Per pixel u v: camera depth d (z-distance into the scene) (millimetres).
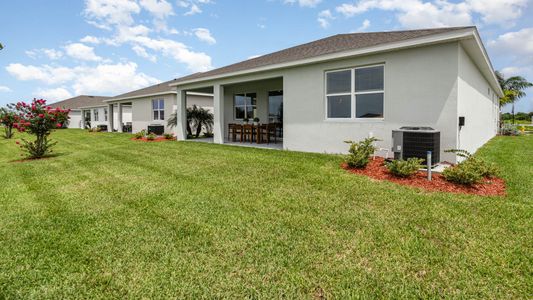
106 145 13234
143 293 2379
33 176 6695
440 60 6582
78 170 7203
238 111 15219
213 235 3346
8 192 5328
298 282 2479
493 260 2736
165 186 5422
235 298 2303
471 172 4934
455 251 2902
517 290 2336
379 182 5320
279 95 13281
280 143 12211
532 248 2943
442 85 6582
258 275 2586
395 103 7273
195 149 10305
